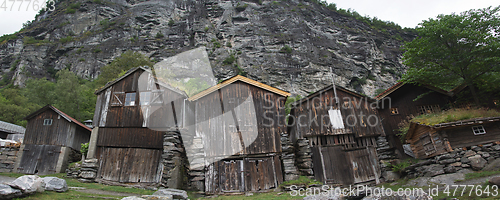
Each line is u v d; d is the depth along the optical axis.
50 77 74.12
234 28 95.88
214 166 13.73
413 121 15.79
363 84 74.06
